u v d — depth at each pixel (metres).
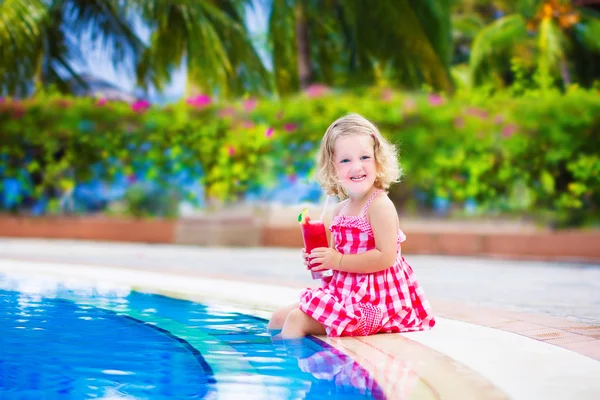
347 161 3.37
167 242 11.36
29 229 11.73
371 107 11.17
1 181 11.95
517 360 2.53
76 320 3.40
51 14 16.44
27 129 11.78
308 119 11.41
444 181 11.12
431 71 17.83
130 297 4.30
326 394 2.06
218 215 11.35
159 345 2.82
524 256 9.69
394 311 3.24
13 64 15.97
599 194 11.05
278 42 18.11
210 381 2.22
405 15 17.23
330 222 3.68
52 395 2.05
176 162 11.76
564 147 10.84
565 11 22.20
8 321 3.36
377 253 3.24
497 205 11.16
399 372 2.34
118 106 11.88
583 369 2.38
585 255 9.57
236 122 11.62
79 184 12.03
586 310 4.54
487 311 3.94
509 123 10.93
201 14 15.93
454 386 2.13
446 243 10.27
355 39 18.27
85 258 8.26
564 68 22.66
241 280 5.17
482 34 24.42
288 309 3.31
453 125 11.02
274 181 11.59
